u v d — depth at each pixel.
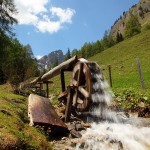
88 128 10.50
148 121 11.65
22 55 76.12
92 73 12.82
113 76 46.84
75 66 13.73
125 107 14.65
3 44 50.94
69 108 12.46
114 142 8.38
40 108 10.76
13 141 6.89
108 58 91.50
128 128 10.23
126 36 144.75
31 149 7.22
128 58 73.50
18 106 12.52
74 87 12.95
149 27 142.75
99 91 12.73
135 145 8.34
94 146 8.34
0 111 9.23
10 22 50.81
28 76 41.56
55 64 174.12
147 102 14.94
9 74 43.41
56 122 10.20
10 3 50.06
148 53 73.56
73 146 8.52
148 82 30.94
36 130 8.94
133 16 146.75
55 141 9.07
